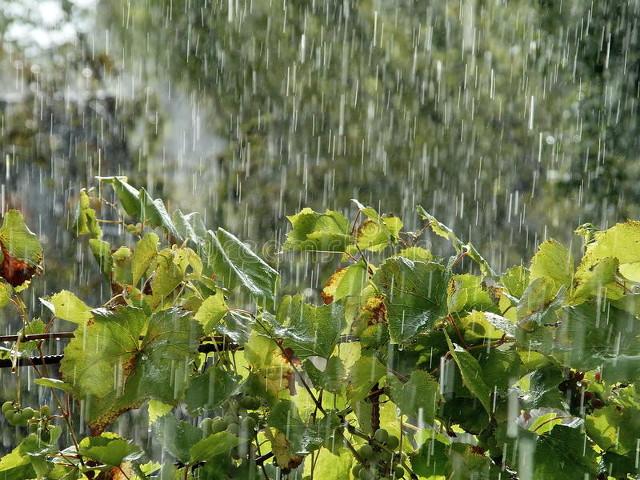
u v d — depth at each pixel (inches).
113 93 596.4
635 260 110.0
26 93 553.0
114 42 687.7
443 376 109.5
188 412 107.4
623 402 112.3
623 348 106.7
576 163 581.0
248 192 610.5
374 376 108.8
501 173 629.3
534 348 107.3
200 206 598.9
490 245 617.6
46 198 519.2
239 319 110.1
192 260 111.0
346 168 633.6
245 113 654.5
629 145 558.6
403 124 647.8
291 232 118.2
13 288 112.6
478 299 115.6
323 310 109.0
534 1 626.5
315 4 663.1
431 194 636.7
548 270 109.2
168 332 106.8
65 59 585.0
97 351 106.3
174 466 107.2
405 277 109.1
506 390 108.9
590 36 585.0
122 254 116.6
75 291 417.7
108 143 578.2
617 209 557.9
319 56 656.4
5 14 594.9
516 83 631.8
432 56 654.5
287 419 107.6
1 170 514.6
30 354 116.1
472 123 642.2
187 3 684.1
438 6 658.8
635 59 562.9
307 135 641.0
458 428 115.3
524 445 107.5
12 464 108.5
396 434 114.9
